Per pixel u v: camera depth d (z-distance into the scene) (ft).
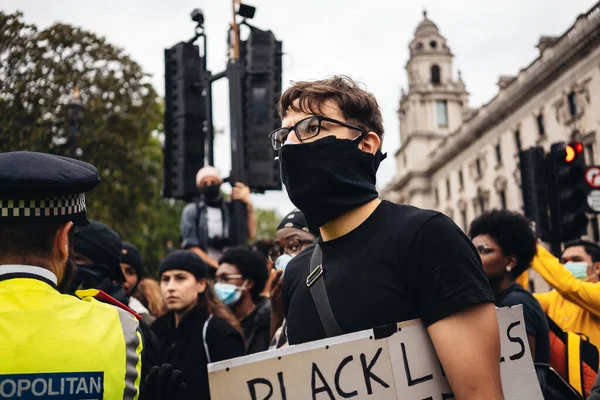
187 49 20.38
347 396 4.78
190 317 11.68
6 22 47.32
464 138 127.65
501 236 9.95
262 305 13.44
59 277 5.48
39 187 5.02
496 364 4.66
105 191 67.36
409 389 4.78
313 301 5.40
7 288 5.00
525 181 23.68
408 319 4.94
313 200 5.43
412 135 175.63
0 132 50.06
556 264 11.20
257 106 19.30
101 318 5.26
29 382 4.67
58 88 56.24
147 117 66.90
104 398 4.89
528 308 8.94
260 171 19.08
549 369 7.29
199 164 20.21
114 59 61.31
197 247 18.35
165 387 5.51
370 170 5.65
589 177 22.47
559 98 90.12
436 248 4.87
